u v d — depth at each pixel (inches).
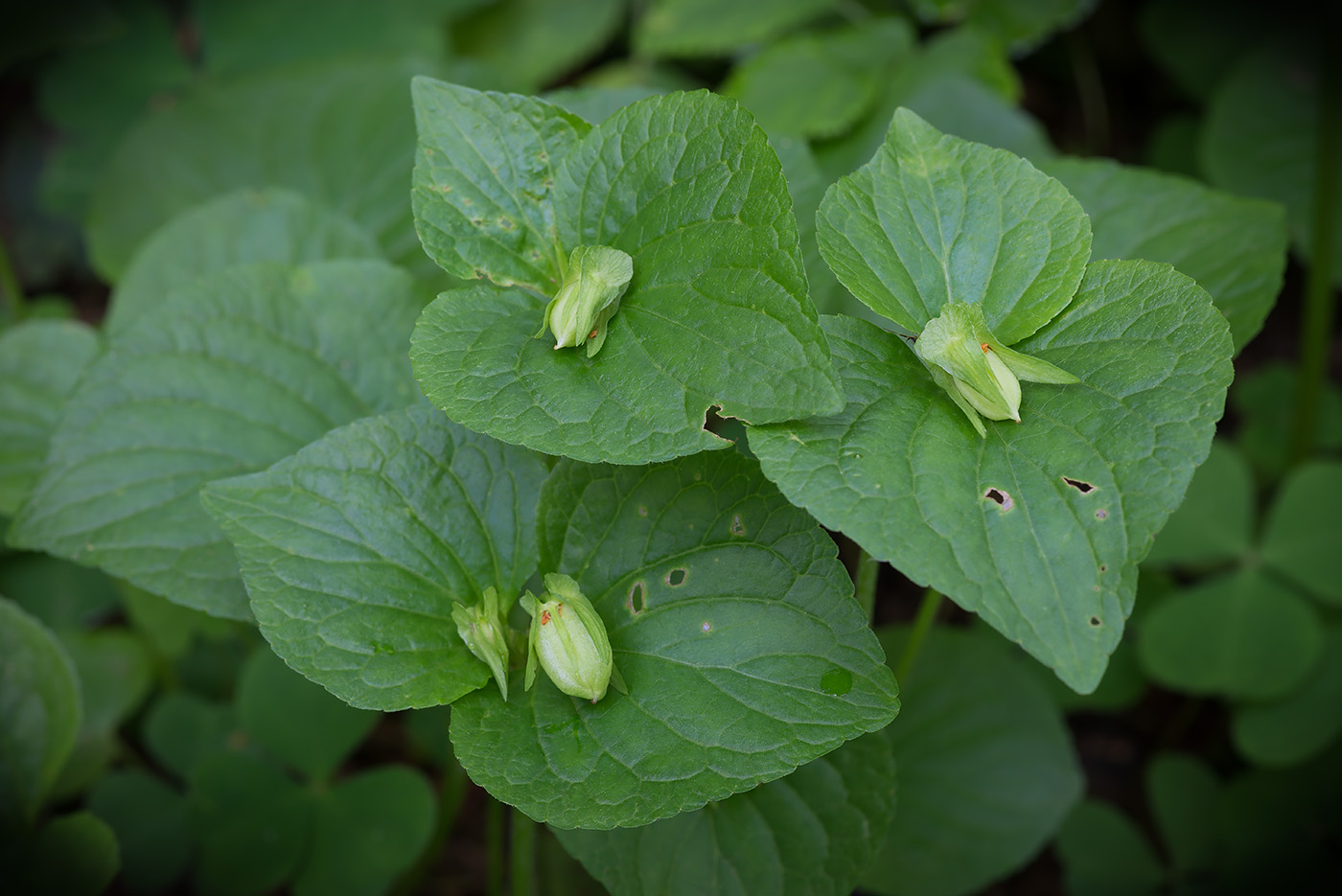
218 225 14.8
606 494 11.7
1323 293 17.8
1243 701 15.9
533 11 22.1
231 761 15.0
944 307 11.2
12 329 14.9
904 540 10.7
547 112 12.0
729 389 11.0
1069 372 11.3
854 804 12.3
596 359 11.3
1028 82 22.8
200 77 21.5
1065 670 10.6
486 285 11.8
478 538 11.8
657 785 11.1
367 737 17.6
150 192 18.1
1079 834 15.7
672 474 11.7
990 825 14.5
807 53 18.2
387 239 17.0
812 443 11.0
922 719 14.8
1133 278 11.4
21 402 14.7
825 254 11.5
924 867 14.4
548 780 11.1
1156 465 10.9
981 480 10.9
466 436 11.9
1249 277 13.1
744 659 11.4
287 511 11.6
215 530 12.9
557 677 11.2
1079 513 10.8
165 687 16.9
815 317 11.0
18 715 13.4
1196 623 16.2
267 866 14.7
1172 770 16.0
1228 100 19.4
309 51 21.3
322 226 14.8
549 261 11.9
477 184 11.9
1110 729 17.9
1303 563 16.1
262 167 17.9
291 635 11.4
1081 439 11.0
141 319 13.3
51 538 12.8
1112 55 22.4
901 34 18.2
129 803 15.4
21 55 17.6
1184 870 15.6
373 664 11.4
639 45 20.6
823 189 13.2
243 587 12.8
